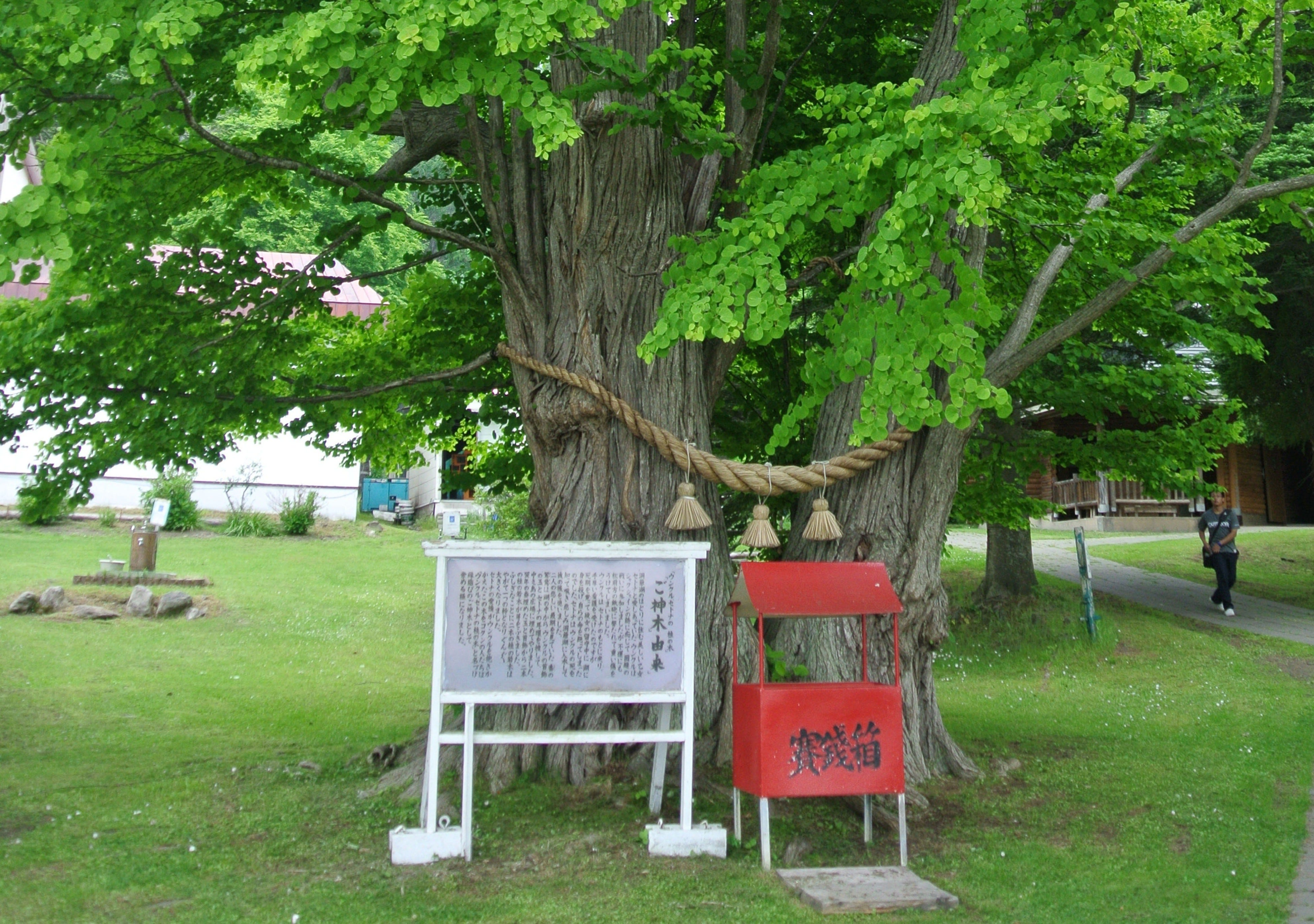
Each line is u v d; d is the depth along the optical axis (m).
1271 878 4.76
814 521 5.93
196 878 4.72
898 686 5.07
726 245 5.57
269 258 21.98
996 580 15.72
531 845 5.12
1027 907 4.45
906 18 8.49
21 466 20.52
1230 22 7.65
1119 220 7.80
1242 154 13.34
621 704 5.66
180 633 12.73
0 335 6.97
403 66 4.89
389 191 8.71
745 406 9.11
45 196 4.76
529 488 9.55
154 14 5.02
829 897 4.43
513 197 6.86
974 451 10.84
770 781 4.91
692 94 5.99
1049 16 5.95
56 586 13.30
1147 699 10.16
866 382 5.46
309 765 6.96
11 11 5.31
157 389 7.18
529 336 6.66
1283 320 14.46
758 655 6.26
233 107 7.88
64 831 5.40
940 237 5.27
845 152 5.39
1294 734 7.95
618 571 5.20
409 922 4.18
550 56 6.05
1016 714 9.41
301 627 13.62
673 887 4.58
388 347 9.05
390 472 10.59
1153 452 11.08
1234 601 16.12
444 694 5.00
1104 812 5.91
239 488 22.42
